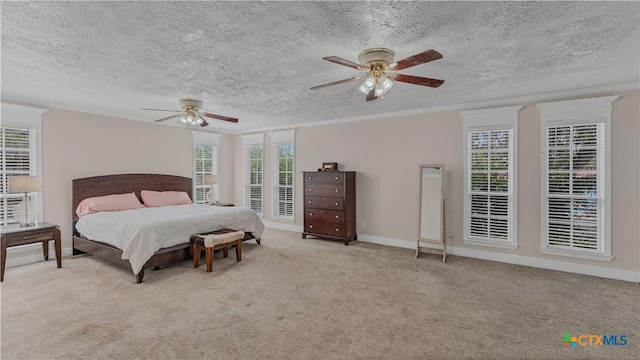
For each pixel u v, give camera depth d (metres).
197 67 2.88
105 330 2.38
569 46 2.45
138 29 2.11
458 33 2.20
